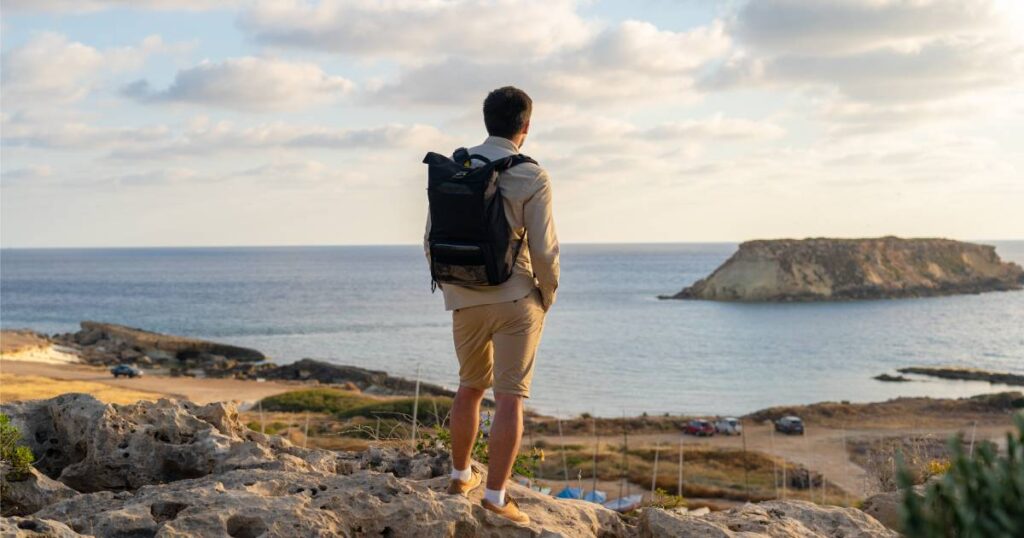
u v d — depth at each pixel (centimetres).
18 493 512
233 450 586
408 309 17275
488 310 441
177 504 432
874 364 10756
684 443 5041
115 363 8375
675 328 14538
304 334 12794
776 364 10450
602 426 5666
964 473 236
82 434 600
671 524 473
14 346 8100
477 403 480
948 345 12975
